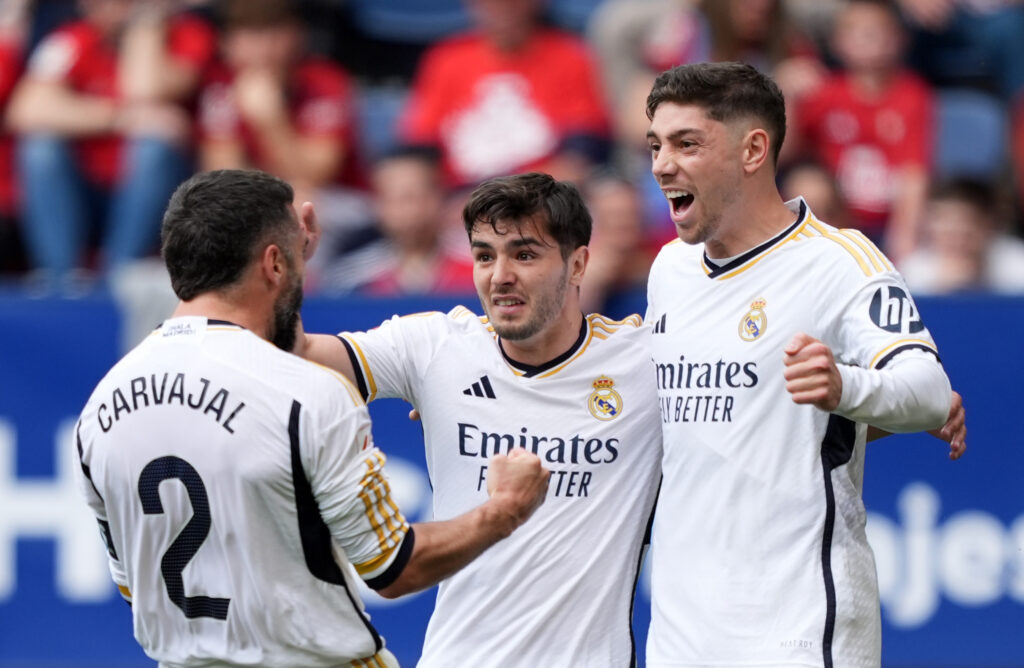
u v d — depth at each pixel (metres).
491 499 10.70
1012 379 19.88
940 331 19.94
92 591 20.03
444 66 25.50
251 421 10.26
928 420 10.74
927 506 19.84
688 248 12.45
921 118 25.45
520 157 24.94
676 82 11.60
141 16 25.03
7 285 24.84
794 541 11.48
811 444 11.48
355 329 20.22
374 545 10.39
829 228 11.87
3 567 20.00
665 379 12.07
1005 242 24.91
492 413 12.26
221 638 10.59
